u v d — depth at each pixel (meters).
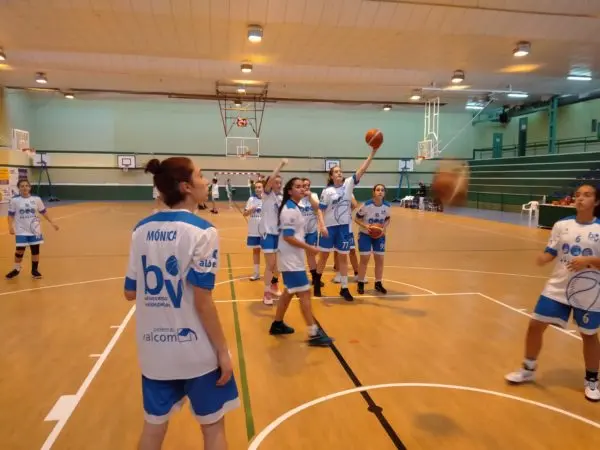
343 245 6.64
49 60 16.20
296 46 11.91
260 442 3.08
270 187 6.39
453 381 4.04
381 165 29.83
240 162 28.70
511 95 22.50
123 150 27.77
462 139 29.31
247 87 20.75
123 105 27.52
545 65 14.19
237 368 4.27
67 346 4.79
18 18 10.00
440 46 11.87
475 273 8.60
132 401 3.64
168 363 2.11
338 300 6.66
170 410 2.19
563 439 3.16
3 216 17.61
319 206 6.76
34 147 26.91
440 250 11.20
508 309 6.26
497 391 3.86
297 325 5.50
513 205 21.97
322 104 26.09
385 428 3.27
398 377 4.11
